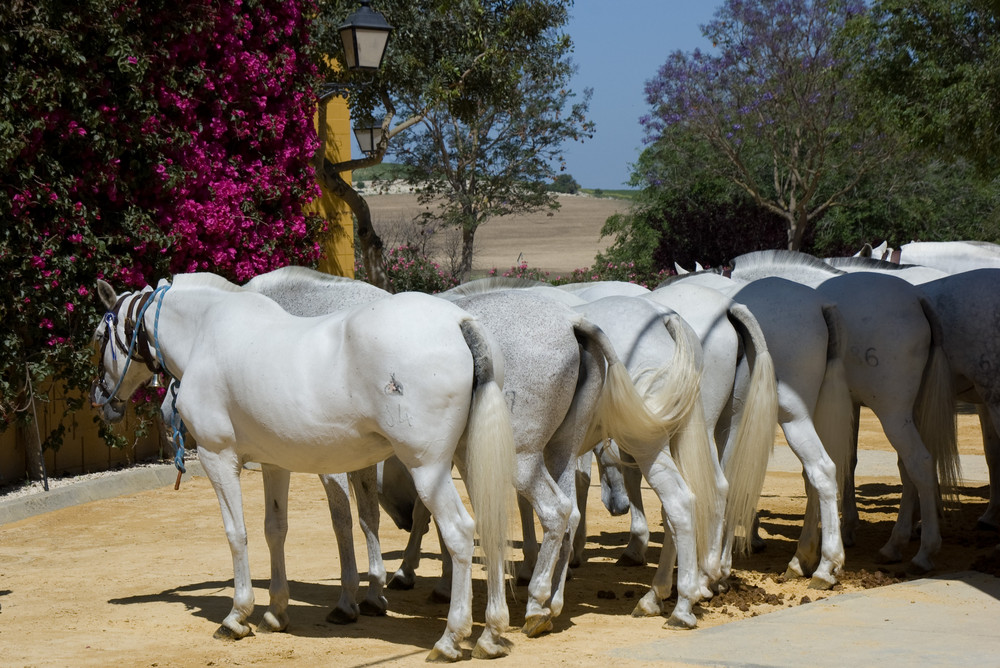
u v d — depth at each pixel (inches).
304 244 597.6
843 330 289.7
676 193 1437.0
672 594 279.0
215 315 246.1
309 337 223.3
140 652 228.2
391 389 207.6
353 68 506.9
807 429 283.4
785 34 1176.2
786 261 337.4
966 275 320.8
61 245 445.1
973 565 294.2
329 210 740.7
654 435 236.1
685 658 205.8
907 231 1403.8
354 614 257.3
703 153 1359.5
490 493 203.8
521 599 281.7
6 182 422.0
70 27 429.4
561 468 238.8
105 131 447.2
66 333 454.6
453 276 1071.0
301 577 311.6
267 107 561.9
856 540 360.2
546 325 228.2
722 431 281.9
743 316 263.0
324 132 668.1
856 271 336.2
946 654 202.2
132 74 450.9
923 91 748.0
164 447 537.0
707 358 261.6
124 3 448.8
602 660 208.2
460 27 710.5
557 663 207.5
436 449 208.2
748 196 1405.0
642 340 246.4
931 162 1289.4
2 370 426.3
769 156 1387.8
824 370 287.4
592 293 319.9
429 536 383.6
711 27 1231.5
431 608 274.5
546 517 228.8
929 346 305.4
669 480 239.1
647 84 1249.4
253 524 402.9
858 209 1428.4
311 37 645.3
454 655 211.3
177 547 361.4
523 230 3122.5
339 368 215.6
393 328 209.0
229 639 238.8
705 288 273.0
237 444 237.8
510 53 734.5
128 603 278.1
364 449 220.7
